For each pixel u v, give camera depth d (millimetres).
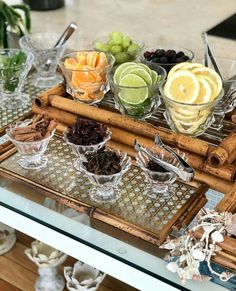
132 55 822
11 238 947
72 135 635
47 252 858
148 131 657
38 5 1897
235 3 2014
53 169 634
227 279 492
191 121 656
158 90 710
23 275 897
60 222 581
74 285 836
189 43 1617
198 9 1961
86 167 585
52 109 731
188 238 501
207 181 602
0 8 964
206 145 619
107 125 689
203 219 510
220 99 670
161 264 521
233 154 621
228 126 697
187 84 649
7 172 628
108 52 799
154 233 528
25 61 807
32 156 648
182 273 491
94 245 554
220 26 1756
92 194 588
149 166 589
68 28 882
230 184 594
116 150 625
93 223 572
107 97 779
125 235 553
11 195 618
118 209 565
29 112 752
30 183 607
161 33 1730
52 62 864
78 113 710
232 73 753
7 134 652
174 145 643
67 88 771
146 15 1914
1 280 888
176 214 548
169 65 758
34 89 845
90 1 2080
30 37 930
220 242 488
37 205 603
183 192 588
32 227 609
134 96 689
